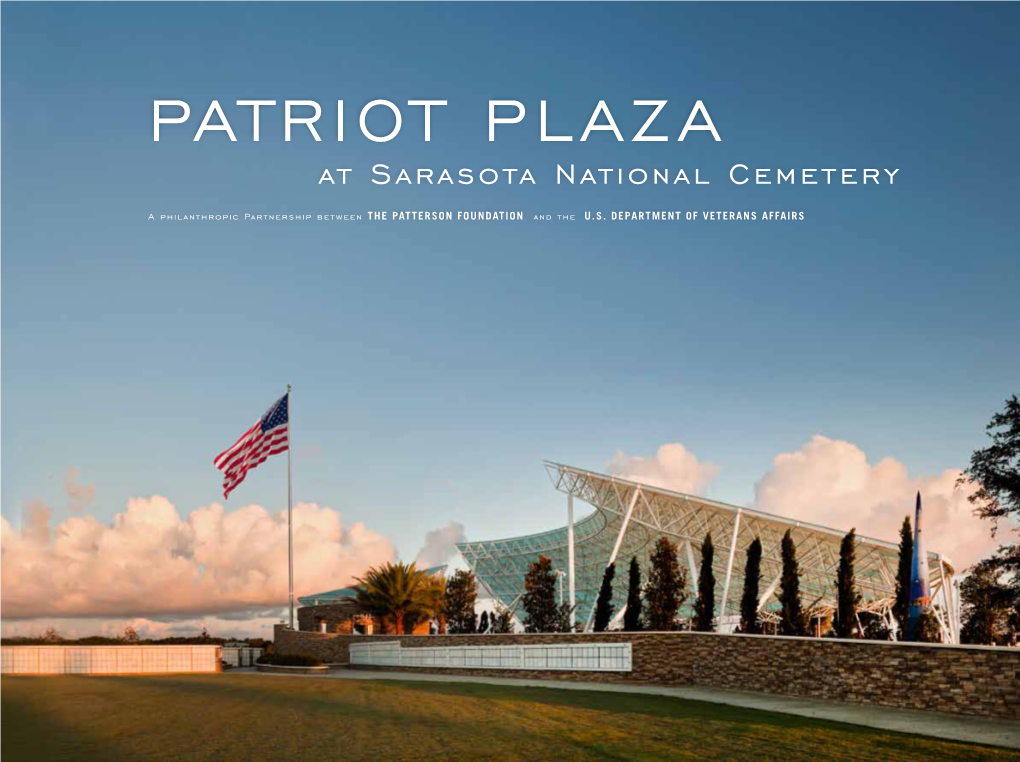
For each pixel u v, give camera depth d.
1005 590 35.06
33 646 51.00
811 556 66.75
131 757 17.00
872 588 68.25
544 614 52.81
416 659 46.72
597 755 16.05
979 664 21.55
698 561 76.94
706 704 24.89
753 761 15.23
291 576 59.16
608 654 36.44
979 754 15.70
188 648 53.22
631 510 67.38
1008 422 33.78
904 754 15.78
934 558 56.69
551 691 30.17
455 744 17.70
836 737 17.77
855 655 25.25
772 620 61.44
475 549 108.06
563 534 103.50
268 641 65.62
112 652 51.66
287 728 20.80
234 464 58.41
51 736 20.08
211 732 20.38
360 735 19.33
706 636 32.88
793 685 27.72
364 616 63.56
